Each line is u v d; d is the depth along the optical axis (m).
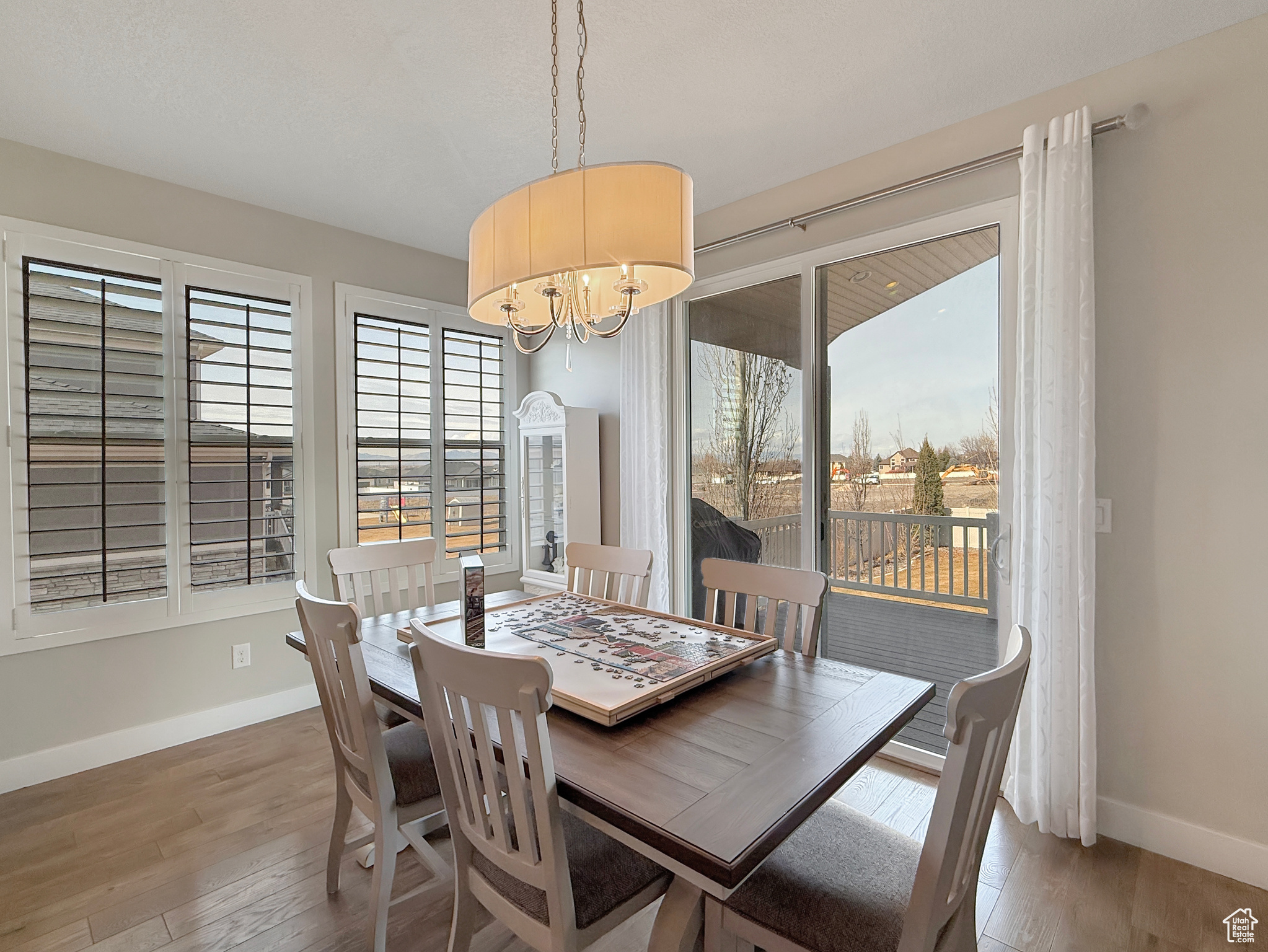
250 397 2.96
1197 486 1.88
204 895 1.76
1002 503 2.27
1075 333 1.97
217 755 2.63
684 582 3.34
